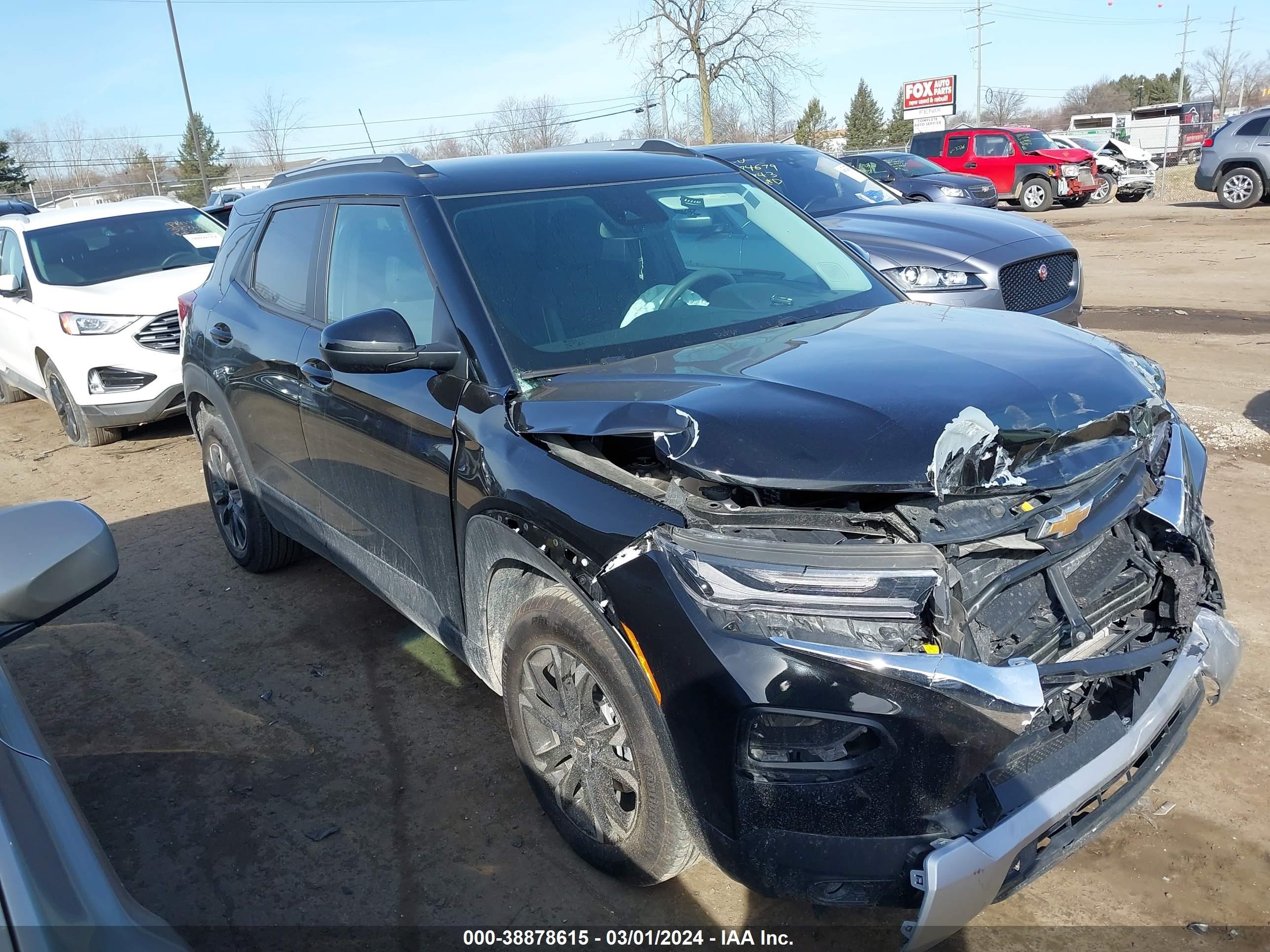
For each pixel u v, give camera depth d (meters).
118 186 55.88
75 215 8.96
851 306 3.38
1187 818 2.89
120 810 3.32
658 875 2.58
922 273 6.62
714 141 41.94
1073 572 2.44
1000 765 2.13
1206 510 4.94
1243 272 12.00
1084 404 2.33
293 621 4.62
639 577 2.25
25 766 1.67
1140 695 2.38
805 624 2.06
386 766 3.46
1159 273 12.38
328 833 3.11
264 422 4.24
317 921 2.74
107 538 1.96
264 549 4.96
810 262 3.63
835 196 8.24
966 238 6.77
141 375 7.65
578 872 2.85
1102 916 2.56
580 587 2.45
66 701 4.06
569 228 3.33
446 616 3.24
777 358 2.69
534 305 3.04
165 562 5.48
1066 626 2.31
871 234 7.05
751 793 2.13
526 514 2.59
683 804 2.30
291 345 3.88
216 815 3.25
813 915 2.63
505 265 3.12
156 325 7.64
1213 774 3.06
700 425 2.28
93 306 7.62
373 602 4.77
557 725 2.76
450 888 2.83
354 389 3.41
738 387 2.47
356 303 3.55
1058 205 23.97
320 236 3.86
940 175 15.27
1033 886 2.69
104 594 5.11
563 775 2.83
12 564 1.83
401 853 3.00
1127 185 24.00
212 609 4.82
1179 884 2.65
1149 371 2.77
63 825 1.61
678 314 3.17
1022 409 2.24
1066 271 6.98
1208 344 8.38
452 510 2.98
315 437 3.79
